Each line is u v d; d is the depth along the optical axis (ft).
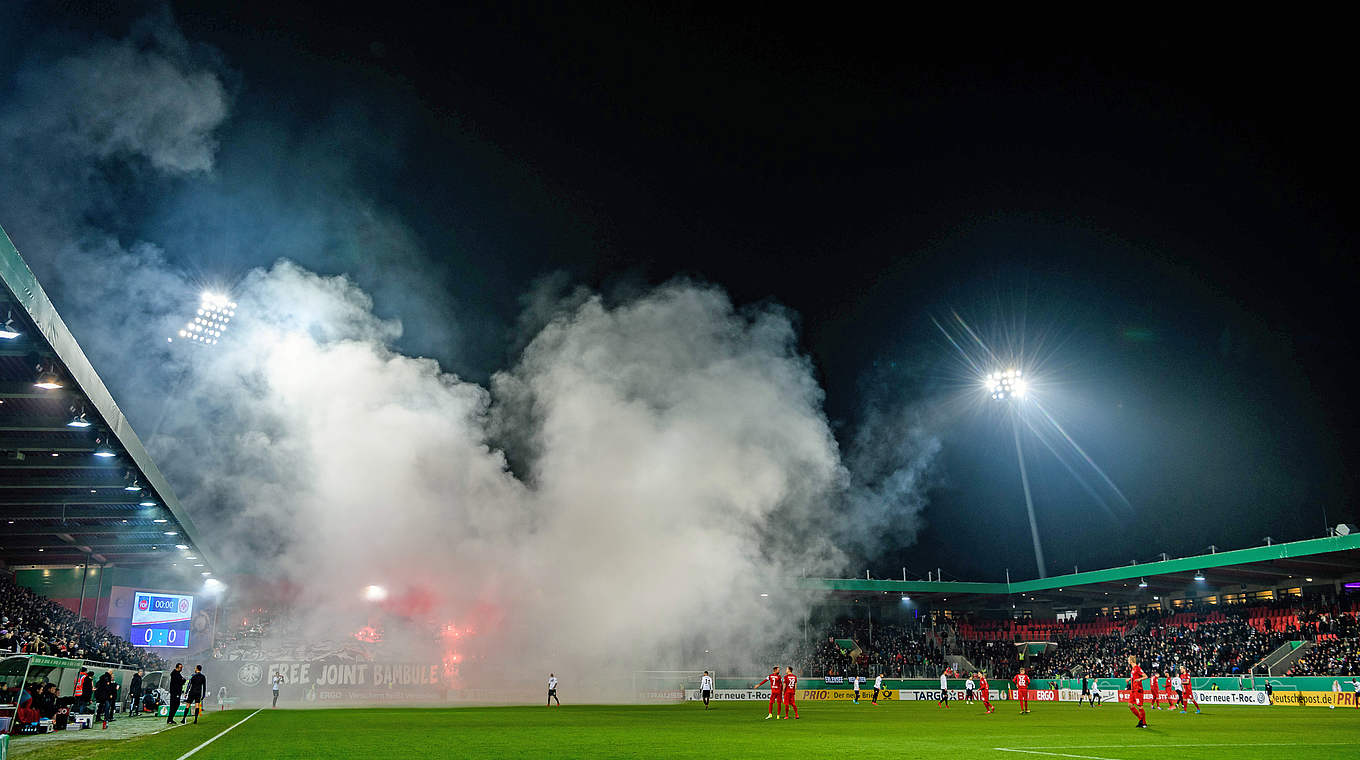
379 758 54.03
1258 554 179.52
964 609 254.06
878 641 232.32
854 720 106.32
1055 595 241.14
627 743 66.90
